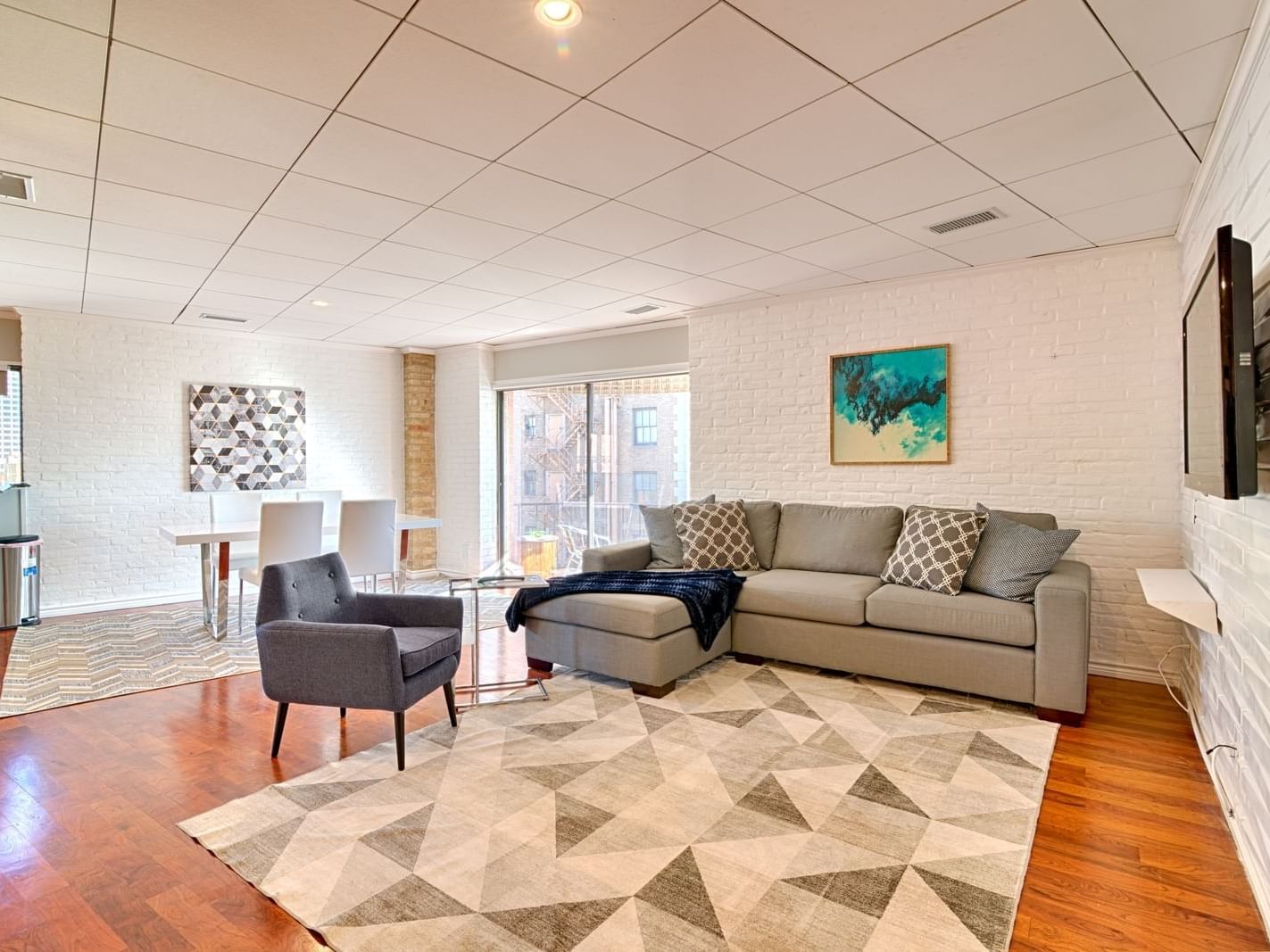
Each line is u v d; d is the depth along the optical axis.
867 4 1.74
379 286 4.59
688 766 2.72
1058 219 3.35
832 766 2.73
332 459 6.86
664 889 1.95
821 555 4.48
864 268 4.23
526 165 2.71
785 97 2.21
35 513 5.26
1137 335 3.79
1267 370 1.88
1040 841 2.21
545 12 1.76
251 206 3.11
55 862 2.11
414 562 7.22
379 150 2.56
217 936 1.78
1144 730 3.08
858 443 4.75
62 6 1.70
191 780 2.64
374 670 2.71
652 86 2.13
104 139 2.45
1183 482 3.54
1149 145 2.55
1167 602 2.60
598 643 3.68
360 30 1.83
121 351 5.64
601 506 6.48
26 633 4.82
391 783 2.60
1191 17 1.80
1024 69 2.05
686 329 5.73
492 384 7.10
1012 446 4.17
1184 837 2.22
